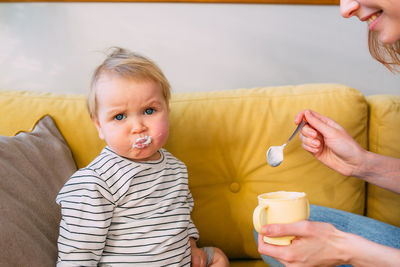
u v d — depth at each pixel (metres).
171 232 0.90
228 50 1.54
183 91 1.55
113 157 0.91
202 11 1.50
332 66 1.59
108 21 1.47
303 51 1.57
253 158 1.16
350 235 0.71
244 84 1.57
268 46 1.55
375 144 1.20
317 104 1.16
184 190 1.01
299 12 1.54
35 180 0.90
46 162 0.99
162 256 0.88
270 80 1.58
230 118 1.16
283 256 0.74
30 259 0.73
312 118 0.96
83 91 1.49
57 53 1.46
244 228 1.18
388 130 1.18
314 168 1.15
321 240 0.72
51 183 0.95
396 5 0.66
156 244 0.88
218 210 1.18
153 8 1.48
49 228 0.85
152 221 0.89
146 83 0.88
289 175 1.15
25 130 1.09
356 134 1.17
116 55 0.96
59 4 1.44
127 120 0.87
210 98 1.20
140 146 0.87
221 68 1.55
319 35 1.56
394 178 0.94
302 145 1.05
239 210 1.18
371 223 0.98
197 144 1.16
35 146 0.99
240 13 1.52
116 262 0.86
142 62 0.91
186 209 0.97
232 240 1.18
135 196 0.89
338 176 1.16
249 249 1.18
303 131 0.99
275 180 1.16
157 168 0.95
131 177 0.89
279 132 1.15
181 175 1.02
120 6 1.46
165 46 1.51
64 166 1.03
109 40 1.48
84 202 0.82
